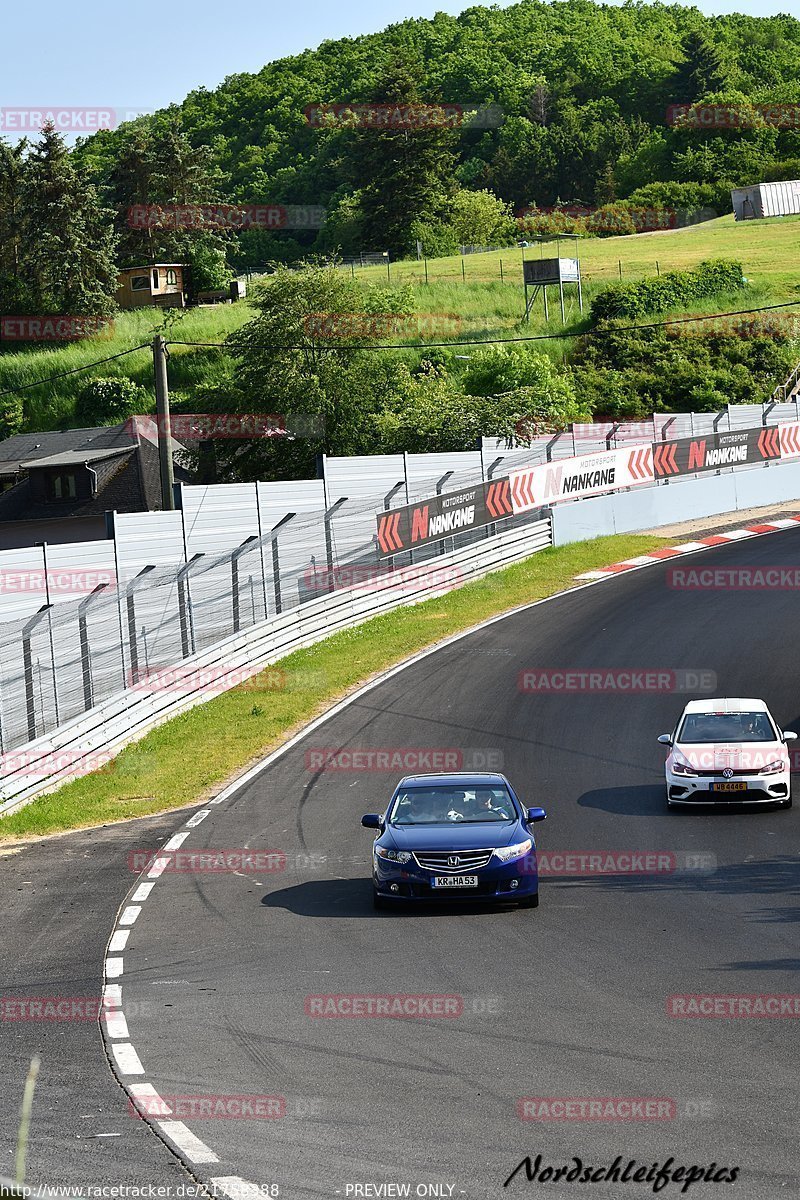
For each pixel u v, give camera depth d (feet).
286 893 158.30
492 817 153.17
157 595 274.98
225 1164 77.20
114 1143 81.20
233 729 260.21
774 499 488.44
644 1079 89.66
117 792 224.94
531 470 412.57
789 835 175.94
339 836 186.91
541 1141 78.89
